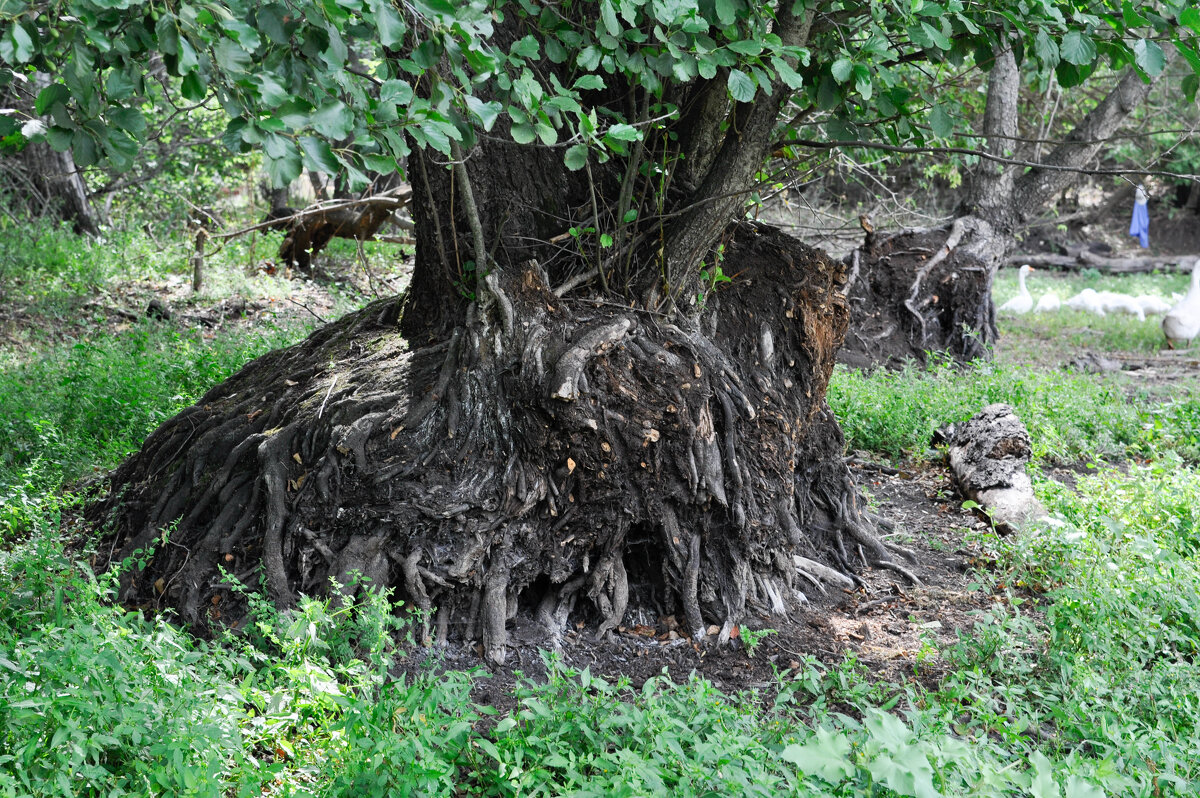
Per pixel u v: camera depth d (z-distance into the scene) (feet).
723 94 15.51
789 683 12.62
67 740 8.75
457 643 14.12
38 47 7.95
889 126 15.20
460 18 9.11
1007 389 29.22
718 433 15.26
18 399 23.70
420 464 14.02
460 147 13.66
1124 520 18.11
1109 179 88.38
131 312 35.76
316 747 10.33
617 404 14.14
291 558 14.11
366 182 8.89
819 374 17.44
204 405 17.76
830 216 34.04
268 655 12.65
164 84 9.88
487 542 14.02
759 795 8.87
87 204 47.52
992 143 37.27
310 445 14.56
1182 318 43.11
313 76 9.22
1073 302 53.26
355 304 37.42
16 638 11.59
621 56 12.27
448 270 15.47
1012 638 13.44
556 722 10.42
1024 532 17.33
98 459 20.94
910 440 26.00
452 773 9.77
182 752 8.95
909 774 8.07
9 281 36.55
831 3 13.91
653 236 15.87
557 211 15.80
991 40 14.44
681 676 13.89
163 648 10.92
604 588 14.83
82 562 12.92
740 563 15.29
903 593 16.97
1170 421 28.12
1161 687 12.02
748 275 17.12
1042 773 8.55
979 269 37.19
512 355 14.32
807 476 18.13
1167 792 10.09
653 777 8.89
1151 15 13.05
